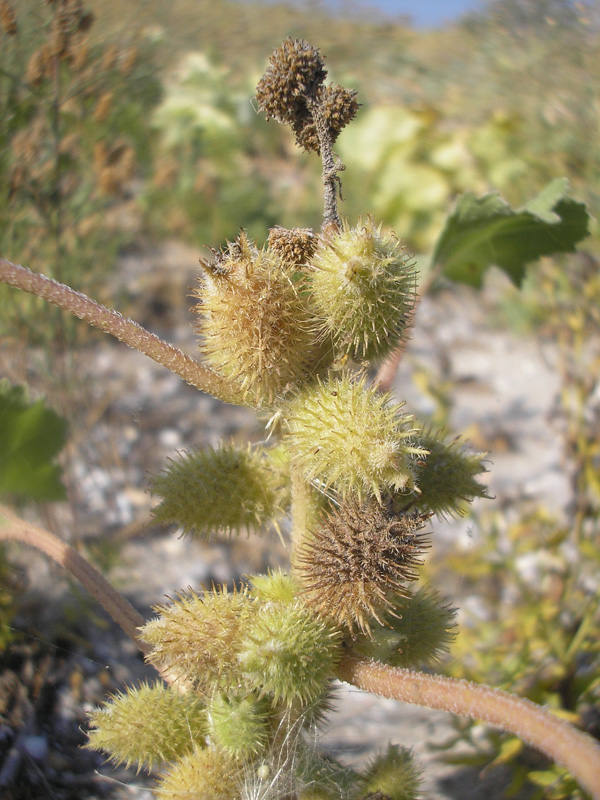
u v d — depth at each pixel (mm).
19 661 227
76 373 328
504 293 477
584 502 301
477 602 300
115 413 371
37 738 210
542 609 262
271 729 152
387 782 164
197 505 152
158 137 470
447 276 217
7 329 297
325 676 132
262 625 133
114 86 343
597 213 363
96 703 227
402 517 130
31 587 254
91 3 344
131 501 335
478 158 510
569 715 230
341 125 134
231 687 140
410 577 131
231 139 518
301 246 135
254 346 130
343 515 132
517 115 503
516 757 230
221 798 142
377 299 129
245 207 504
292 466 147
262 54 579
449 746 233
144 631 138
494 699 117
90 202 336
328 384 133
